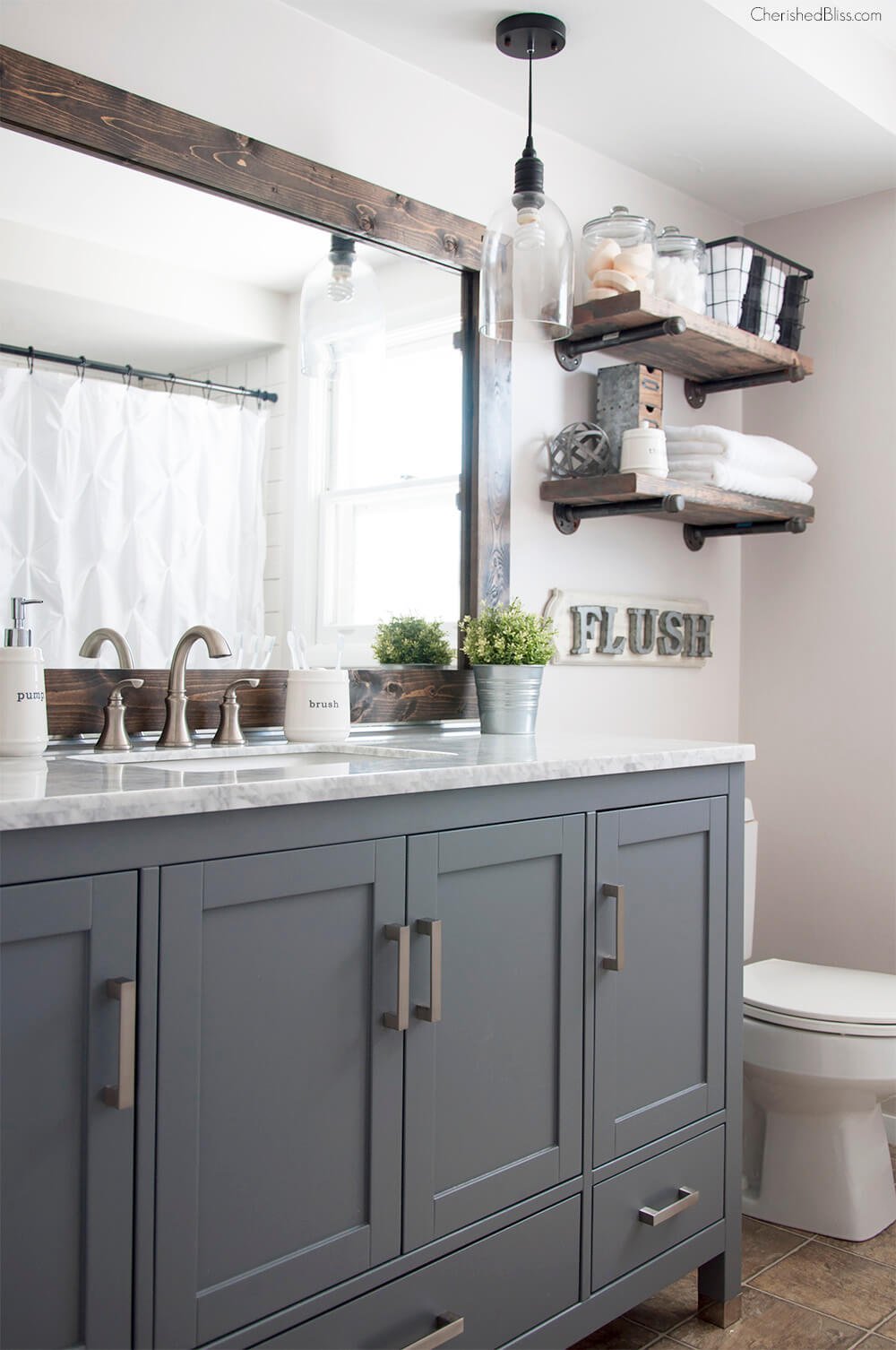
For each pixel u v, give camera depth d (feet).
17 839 3.58
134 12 5.85
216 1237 4.11
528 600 7.98
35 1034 3.63
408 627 7.31
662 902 6.12
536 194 6.27
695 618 9.41
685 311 7.77
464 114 7.56
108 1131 3.79
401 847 4.74
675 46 6.97
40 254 5.61
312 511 6.77
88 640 5.80
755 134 8.19
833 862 9.46
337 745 6.33
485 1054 5.11
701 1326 6.37
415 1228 4.79
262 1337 4.24
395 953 4.71
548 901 5.44
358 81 6.90
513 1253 5.22
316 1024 4.44
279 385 6.59
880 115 8.07
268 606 6.57
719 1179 6.43
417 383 7.32
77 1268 3.75
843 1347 6.10
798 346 9.19
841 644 9.45
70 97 5.57
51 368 5.65
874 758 9.25
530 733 7.29
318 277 6.76
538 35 6.67
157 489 6.07
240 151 6.27
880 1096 7.34
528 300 6.22
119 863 3.82
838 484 9.48
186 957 4.01
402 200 7.11
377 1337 4.65
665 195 9.16
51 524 5.66
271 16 6.45
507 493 7.76
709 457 8.27
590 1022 5.63
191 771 4.77
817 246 9.62
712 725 9.77
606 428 8.29
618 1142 5.78
